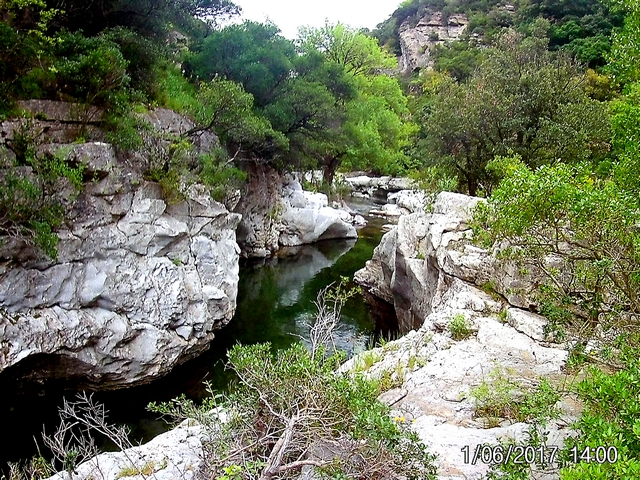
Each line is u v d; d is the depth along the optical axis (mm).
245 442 4449
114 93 12188
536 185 5324
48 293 9930
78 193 10375
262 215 23109
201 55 20359
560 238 6336
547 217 5523
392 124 32812
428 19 73938
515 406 5895
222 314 13742
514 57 20281
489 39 53188
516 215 5570
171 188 12523
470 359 7391
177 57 19734
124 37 13609
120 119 11992
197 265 13383
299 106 21734
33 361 9758
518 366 7086
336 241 26672
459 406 6262
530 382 6488
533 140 18062
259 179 22797
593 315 5965
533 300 8070
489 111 18672
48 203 9891
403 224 14703
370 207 36250
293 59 23672
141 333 11180
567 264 6750
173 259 12508
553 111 18234
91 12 14695
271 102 21922
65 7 13805
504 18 57500
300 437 4152
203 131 16141
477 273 9945
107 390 10984
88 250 10625
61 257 10148
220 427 4738
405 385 7121
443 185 15328
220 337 14055
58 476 5148
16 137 9977
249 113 17438
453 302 9430
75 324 10125
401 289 14406
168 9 17625
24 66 11289
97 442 9164
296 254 23859
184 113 15617
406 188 40719
